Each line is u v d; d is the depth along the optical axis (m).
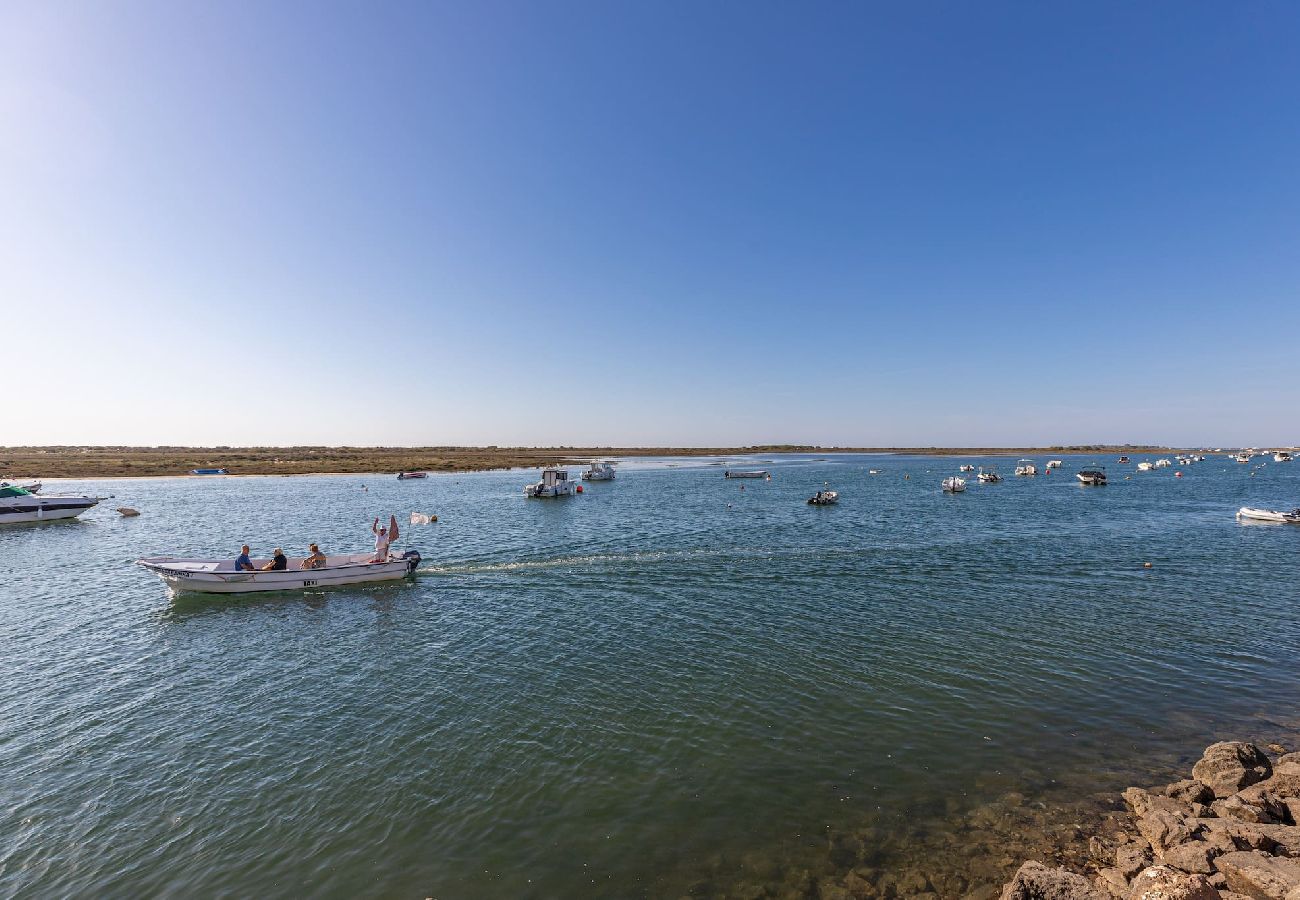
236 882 10.12
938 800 12.09
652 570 32.78
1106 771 13.03
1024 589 28.53
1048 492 85.62
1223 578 30.55
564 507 66.50
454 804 12.13
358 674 18.66
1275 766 12.58
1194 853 9.62
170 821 11.67
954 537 43.84
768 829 11.29
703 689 17.31
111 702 16.80
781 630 22.53
